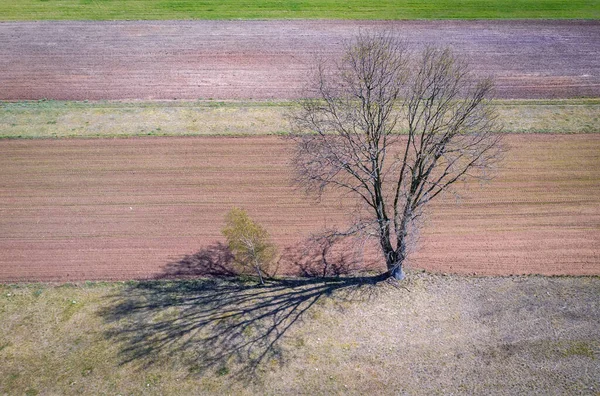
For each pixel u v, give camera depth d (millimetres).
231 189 29781
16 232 27109
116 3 50938
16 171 30875
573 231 27141
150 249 26172
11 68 40438
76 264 25328
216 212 28297
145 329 22047
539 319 22359
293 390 19719
